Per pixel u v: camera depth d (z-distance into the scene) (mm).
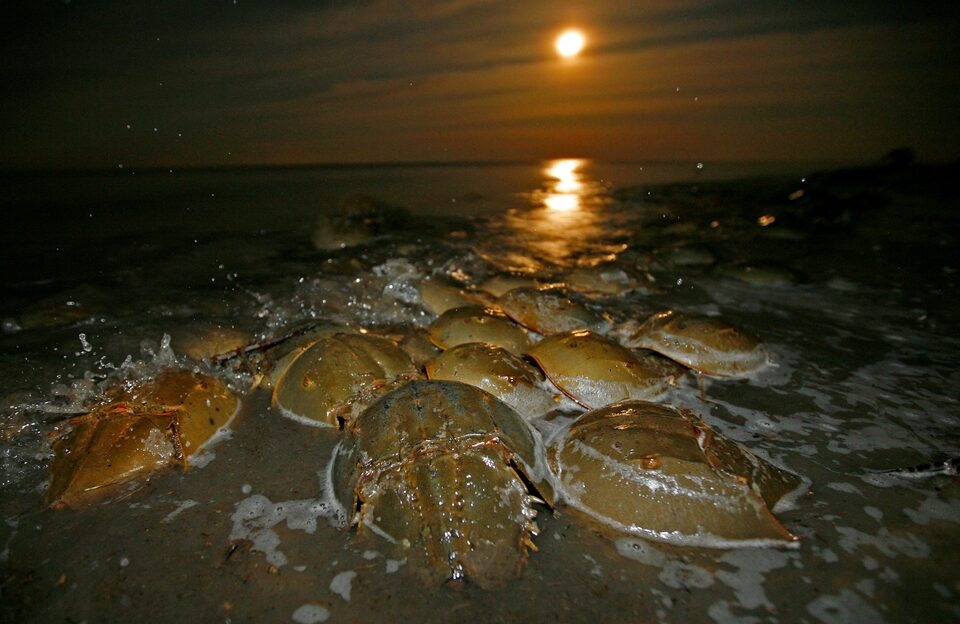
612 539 543
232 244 2002
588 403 767
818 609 476
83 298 1294
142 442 660
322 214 2725
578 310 1046
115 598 491
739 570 512
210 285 1433
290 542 547
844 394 856
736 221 2699
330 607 477
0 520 584
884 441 726
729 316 1254
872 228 2396
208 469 661
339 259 1690
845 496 612
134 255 1800
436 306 1207
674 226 2473
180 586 502
